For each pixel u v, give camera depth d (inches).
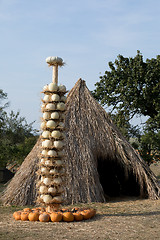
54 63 338.6
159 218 317.1
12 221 309.3
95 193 436.8
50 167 322.3
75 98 520.1
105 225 285.1
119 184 539.2
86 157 454.9
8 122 946.1
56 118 326.0
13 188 426.0
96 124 493.7
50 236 246.8
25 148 776.9
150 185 472.1
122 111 941.8
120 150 486.3
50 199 316.5
